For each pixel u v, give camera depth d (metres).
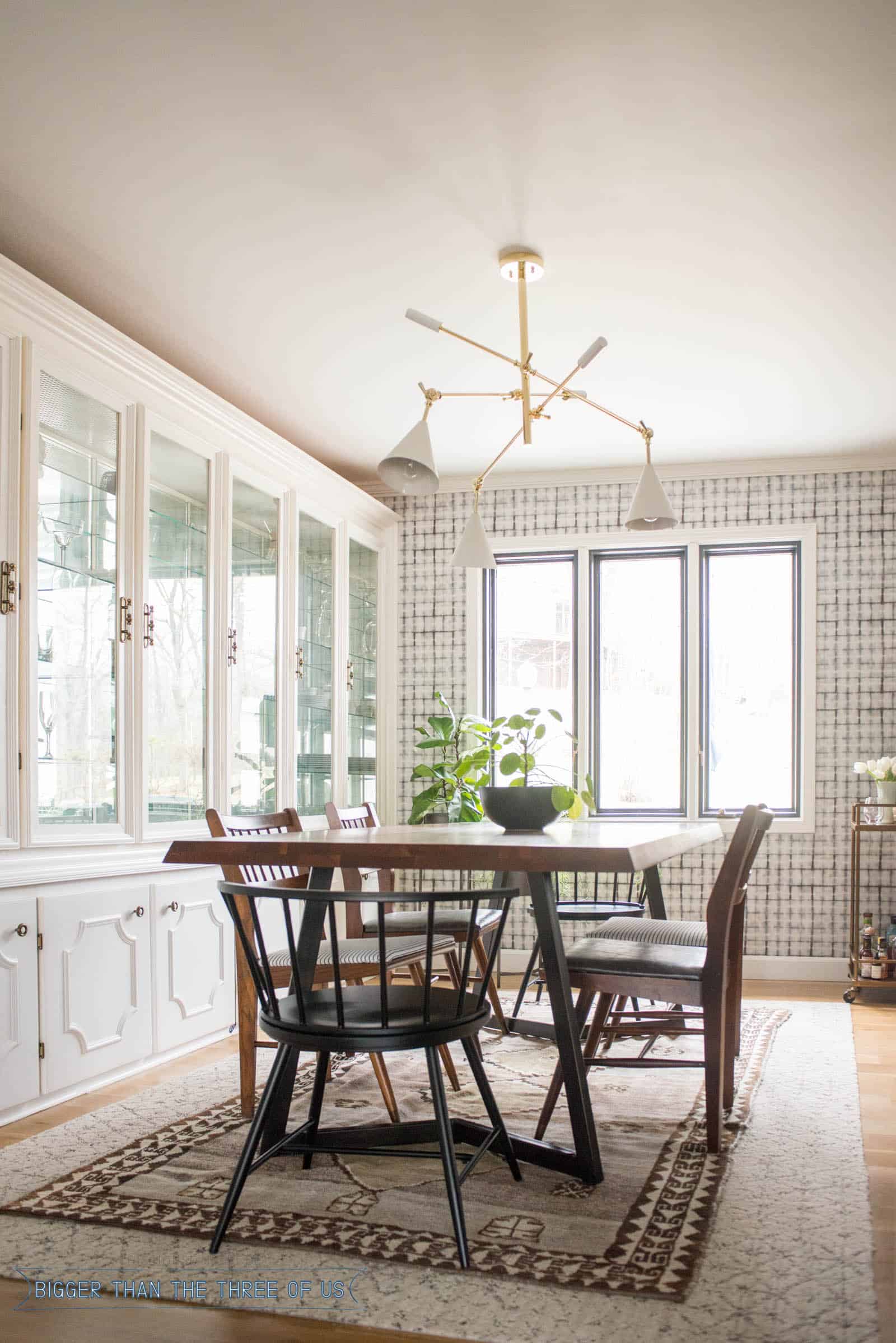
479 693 5.84
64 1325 1.76
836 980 5.32
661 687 5.76
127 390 3.55
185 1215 2.20
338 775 5.25
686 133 2.67
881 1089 3.24
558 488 5.85
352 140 2.70
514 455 5.50
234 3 2.21
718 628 5.73
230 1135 2.74
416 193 2.95
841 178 2.88
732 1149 2.63
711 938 2.62
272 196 2.97
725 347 4.09
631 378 4.42
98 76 2.44
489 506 5.93
